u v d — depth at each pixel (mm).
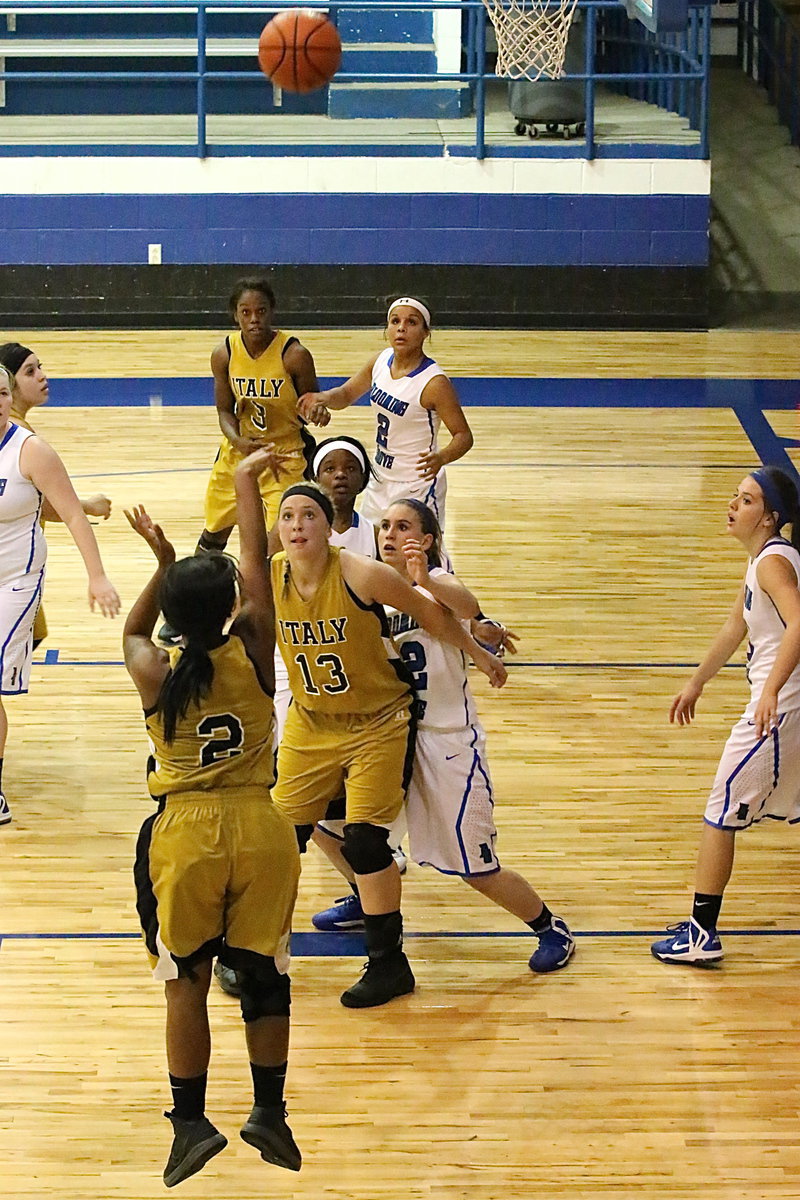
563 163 27688
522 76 25328
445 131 28969
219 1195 7246
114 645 14250
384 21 30719
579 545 16984
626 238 27969
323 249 28125
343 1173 7391
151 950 6883
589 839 10766
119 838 10812
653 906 9930
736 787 8992
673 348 26656
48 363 25312
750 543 9125
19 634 10828
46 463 10555
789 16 35688
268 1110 6879
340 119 30156
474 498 18594
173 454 20172
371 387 13117
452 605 8859
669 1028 8602
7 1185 7293
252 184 27891
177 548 16438
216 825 6762
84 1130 7711
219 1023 8648
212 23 31688
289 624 8430
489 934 9648
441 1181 7340
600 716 12828
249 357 13859
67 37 31766
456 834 8867
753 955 9359
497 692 13289
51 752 12203
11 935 9508
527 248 28062
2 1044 8398
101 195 27844
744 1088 8062
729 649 9477
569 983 9062
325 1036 8500
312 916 9828
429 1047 8406
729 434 21453
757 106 35688
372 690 8625
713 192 32688
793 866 10469
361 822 8633
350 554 8352
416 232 28031
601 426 21828
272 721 6984
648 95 33062
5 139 28031
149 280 28250
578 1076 8156
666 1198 7211
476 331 27969
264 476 14156
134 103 31094
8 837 10797
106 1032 8539
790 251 31391
